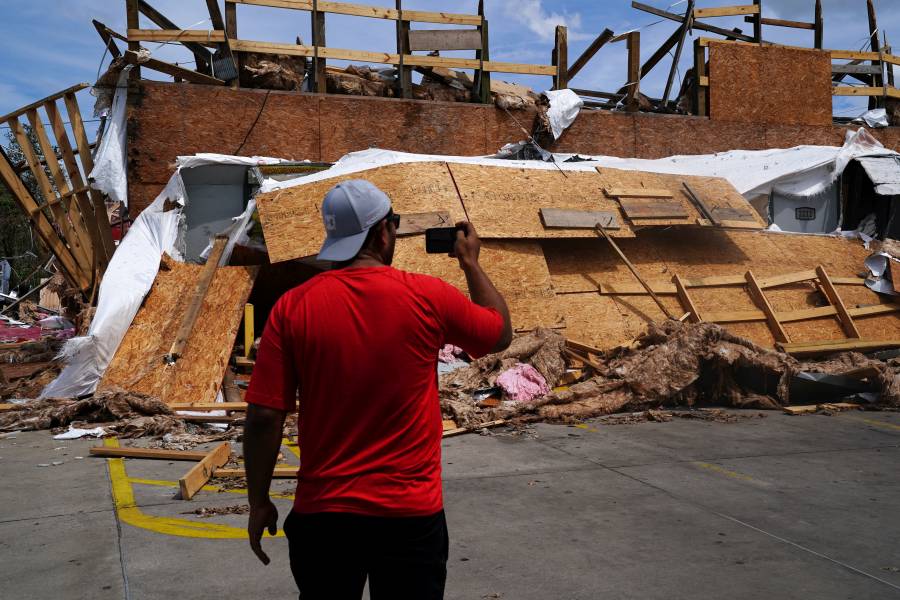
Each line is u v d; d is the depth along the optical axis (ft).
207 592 11.30
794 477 18.16
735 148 53.88
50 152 37.78
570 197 39.34
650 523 14.56
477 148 47.44
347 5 44.98
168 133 40.81
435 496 6.45
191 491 16.65
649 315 36.37
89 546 13.39
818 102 56.13
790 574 11.95
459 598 11.02
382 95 47.06
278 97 43.16
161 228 35.63
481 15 48.01
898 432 23.89
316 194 34.55
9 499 16.48
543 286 35.68
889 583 11.59
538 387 28.27
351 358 6.25
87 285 39.40
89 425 24.85
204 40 41.47
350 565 6.19
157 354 29.12
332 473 6.23
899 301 40.45
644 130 51.67
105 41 39.40
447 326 6.61
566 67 50.14
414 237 34.55
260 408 6.39
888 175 48.65
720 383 28.94
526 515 15.07
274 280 37.45
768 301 38.32
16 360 39.17
